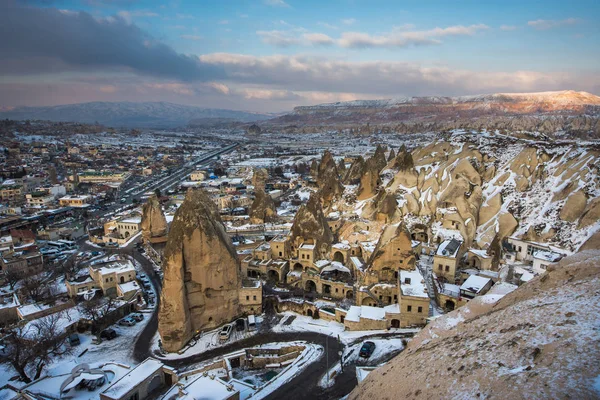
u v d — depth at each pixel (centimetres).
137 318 8550
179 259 7362
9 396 5731
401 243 8419
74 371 5944
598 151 10356
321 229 10606
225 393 5284
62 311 8719
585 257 4266
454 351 3338
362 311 7606
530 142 12212
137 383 5756
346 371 6012
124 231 15362
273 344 7175
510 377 2522
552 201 10188
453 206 11275
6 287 10462
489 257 9219
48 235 15012
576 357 2408
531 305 3469
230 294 8212
